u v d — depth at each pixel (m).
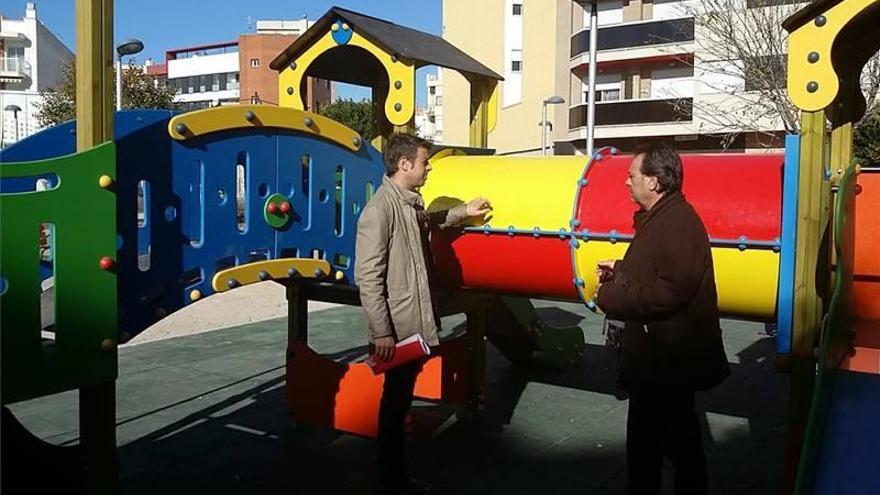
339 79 5.73
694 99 24.56
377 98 5.98
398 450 3.90
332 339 8.44
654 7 27.38
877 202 4.23
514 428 5.14
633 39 26.75
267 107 3.97
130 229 3.30
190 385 6.25
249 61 76.12
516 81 33.31
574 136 28.66
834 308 3.11
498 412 5.52
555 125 29.42
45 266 3.37
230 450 4.70
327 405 4.74
